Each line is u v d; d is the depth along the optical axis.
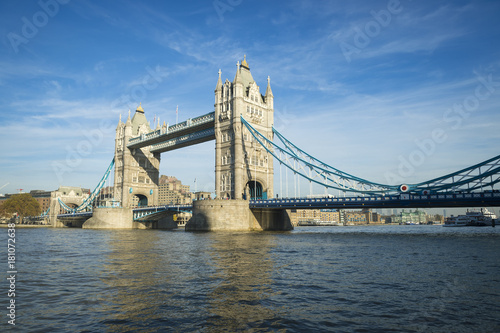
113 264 27.08
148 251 36.50
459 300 16.16
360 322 13.15
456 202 60.00
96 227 118.62
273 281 20.20
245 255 32.28
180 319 13.49
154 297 16.62
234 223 82.31
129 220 120.69
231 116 94.19
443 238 57.16
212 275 22.00
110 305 15.40
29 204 166.50
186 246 41.97
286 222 97.12
